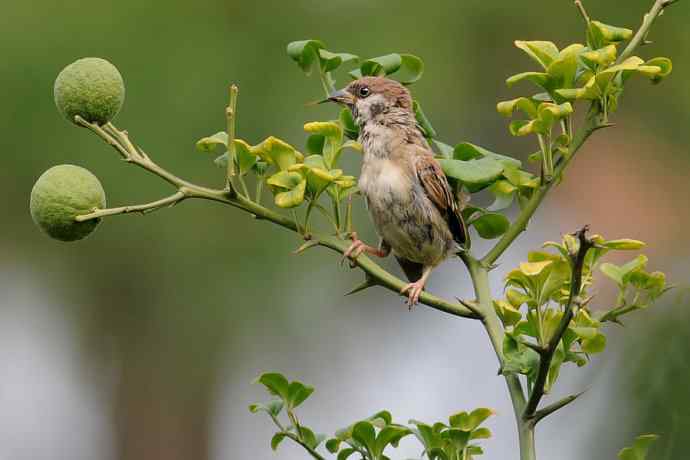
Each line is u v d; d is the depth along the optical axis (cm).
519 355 543
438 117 1337
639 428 692
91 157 1223
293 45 683
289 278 1384
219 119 1245
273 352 1534
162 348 1555
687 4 1322
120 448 1670
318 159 590
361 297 1506
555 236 1555
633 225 1490
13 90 1205
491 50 1394
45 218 555
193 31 1254
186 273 1373
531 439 525
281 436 543
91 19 1220
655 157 1490
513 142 1475
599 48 595
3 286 1513
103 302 1500
